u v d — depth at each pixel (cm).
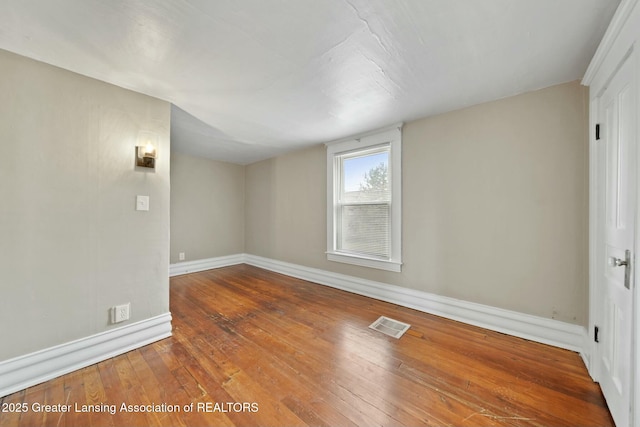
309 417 131
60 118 171
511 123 215
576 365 172
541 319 203
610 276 140
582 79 178
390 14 127
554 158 197
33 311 161
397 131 284
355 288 329
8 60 154
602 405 138
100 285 187
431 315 258
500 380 158
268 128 300
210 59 164
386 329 228
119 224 196
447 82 193
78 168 178
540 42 148
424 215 266
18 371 153
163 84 195
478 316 232
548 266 200
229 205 494
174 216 420
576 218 189
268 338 213
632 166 112
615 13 116
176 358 185
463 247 242
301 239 404
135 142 205
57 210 170
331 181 356
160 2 118
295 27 136
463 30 138
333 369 171
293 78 188
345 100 225
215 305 288
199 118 268
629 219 116
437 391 150
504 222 219
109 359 184
